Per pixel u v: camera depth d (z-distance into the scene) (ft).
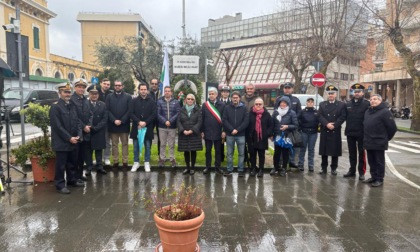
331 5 66.28
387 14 54.29
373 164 21.63
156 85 27.20
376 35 54.60
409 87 102.32
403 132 56.18
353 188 20.29
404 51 52.13
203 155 28.02
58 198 17.37
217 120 22.58
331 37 66.23
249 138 22.66
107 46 81.66
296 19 74.54
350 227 14.01
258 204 16.83
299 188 19.98
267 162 26.58
